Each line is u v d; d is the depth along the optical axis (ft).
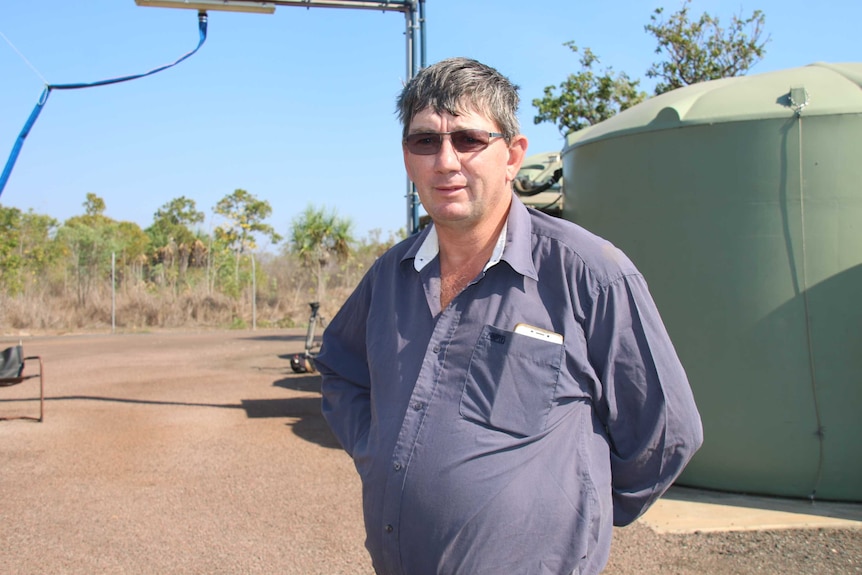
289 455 21.17
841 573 12.25
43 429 24.64
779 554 13.16
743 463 16.34
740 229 16.02
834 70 17.30
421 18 26.89
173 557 13.71
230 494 17.49
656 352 5.91
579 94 45.96
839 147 15.46
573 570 5.60
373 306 6.82
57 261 86.74
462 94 5.90
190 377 37.52
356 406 7.30
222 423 25.71
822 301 15.55
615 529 14.60
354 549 14.05
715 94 17.07
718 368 16.33
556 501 5.60
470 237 6.18
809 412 15.74
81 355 47.93
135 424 25.52
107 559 13.64
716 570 12.56
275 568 13.21
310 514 16.05
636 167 17.37
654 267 17.08
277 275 90.02
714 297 16.30
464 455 5.69
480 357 5.84
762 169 15.84
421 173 6.05
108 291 77.46
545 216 6.26
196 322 75.92
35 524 15.47
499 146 6.07
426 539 5.75
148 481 18.58
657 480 6.18
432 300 6.29
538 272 5.97
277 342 57.11
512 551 5.55
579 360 5.79
